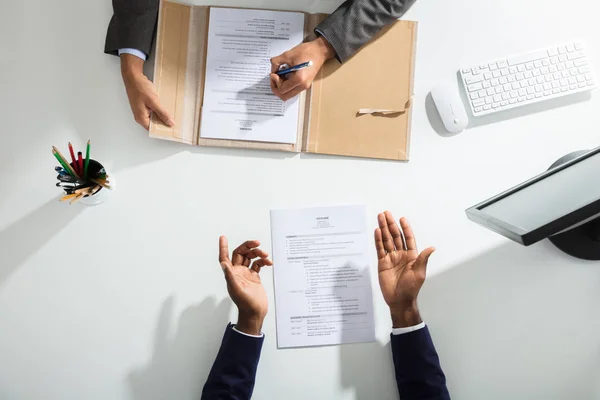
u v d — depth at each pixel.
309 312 0.99
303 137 1.01
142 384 0.99
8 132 1.00
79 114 1.01
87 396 0.98
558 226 0.65
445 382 0.95
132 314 0.99
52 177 1.01
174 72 1.00
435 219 1.01
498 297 1.01
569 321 1.00
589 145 1.02
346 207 1.01
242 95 1.01
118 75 1.02
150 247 1.00
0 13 1.01
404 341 0.95
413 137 1.02
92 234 1.00
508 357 1.00
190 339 0.99
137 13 0.98
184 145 1.01
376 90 1.01
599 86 1.03
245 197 1.01
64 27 1.02
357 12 0.98
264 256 0.96
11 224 1.00
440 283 1.01
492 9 1.04
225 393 0.92
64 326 0.99
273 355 0.99
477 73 1.02
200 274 1.00
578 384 1.00
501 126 1.02
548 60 1.01
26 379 0.98
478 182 1.02
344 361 0.99
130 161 1.01
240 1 1.03
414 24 1.02
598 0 1.04
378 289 1.00
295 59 0.98
